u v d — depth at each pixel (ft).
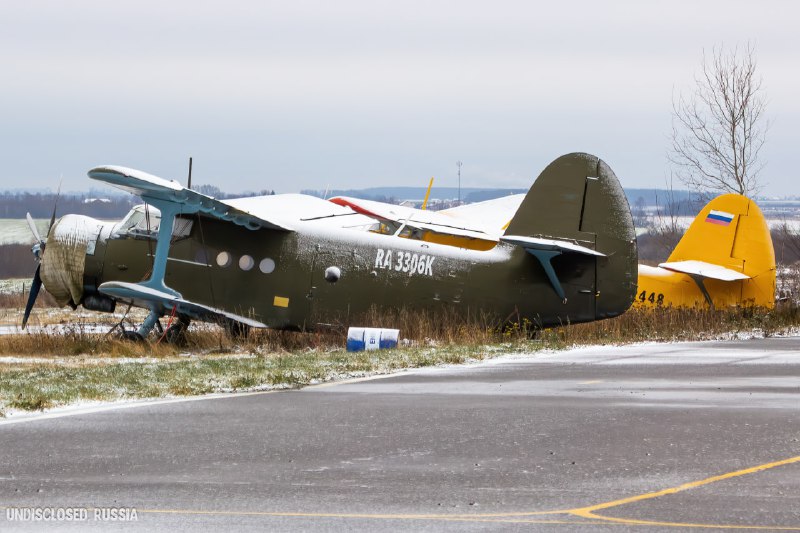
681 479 111.96
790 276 504.02
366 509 101.14
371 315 284.82
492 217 386.52
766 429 139.85
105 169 257.55
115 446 131.13
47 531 94.38
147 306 290.15
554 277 281.95
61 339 278.87
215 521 97.19
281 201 377.50
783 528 93.35
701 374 199.41
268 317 287.28
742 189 545.44
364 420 149.18
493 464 120.37
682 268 342.03
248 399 168.96
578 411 155.74
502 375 199.11
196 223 288.71
